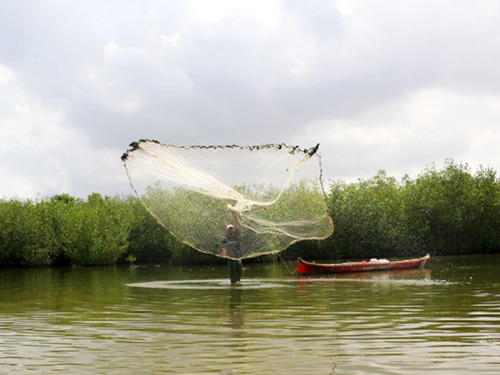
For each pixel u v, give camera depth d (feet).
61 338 30.27
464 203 158.30
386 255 148.87
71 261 140.97
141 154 44.88
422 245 154.81
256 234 53.47
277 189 49.29
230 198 49.29
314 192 48.55
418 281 62.18
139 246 144.46
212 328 32.68
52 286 66.64
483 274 71.82
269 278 71.41
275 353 25.76
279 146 46.14
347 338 28.94
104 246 131.85
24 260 134.31
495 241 163.32
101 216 135.33
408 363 23.56
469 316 35.65
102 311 40.91
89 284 68.33
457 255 148.15
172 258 132.36
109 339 29.78
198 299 47.60
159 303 45.19
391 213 150.82
